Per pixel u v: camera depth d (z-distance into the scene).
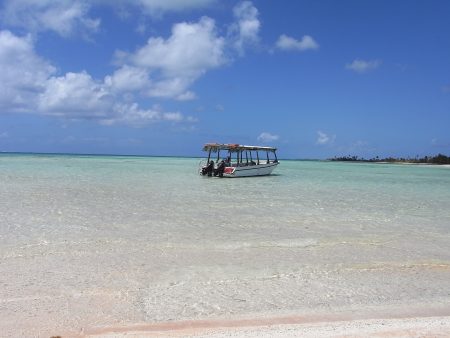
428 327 6.55
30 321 6.87
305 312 7.49
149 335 6.29
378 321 6.93
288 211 19.17
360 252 11.98
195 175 43.97
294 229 15.04
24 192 24.34
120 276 9.32
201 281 9.11
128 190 26.95
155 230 14.34
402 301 8.15
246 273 9.73
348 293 8.54
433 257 11.59
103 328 6.66
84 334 6.41
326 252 11.86
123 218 16.48
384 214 19.22
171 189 28.33
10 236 12.95
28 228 14.20
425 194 29.56
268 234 14.08
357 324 6.75
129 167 62.47
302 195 26.19
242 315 7.30
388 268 10.41
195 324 6.87
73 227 14.53
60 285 8.64
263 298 8.16
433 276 9.83
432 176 58.50
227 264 10.42
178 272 9.70
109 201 21.27
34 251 11.23
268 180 38.88
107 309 7.47
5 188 26.53
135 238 13.05
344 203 22.70
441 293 8.65
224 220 16.50
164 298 8.06
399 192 30.72
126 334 6.35
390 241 13.53
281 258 11.10
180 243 12.52
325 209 20.16
